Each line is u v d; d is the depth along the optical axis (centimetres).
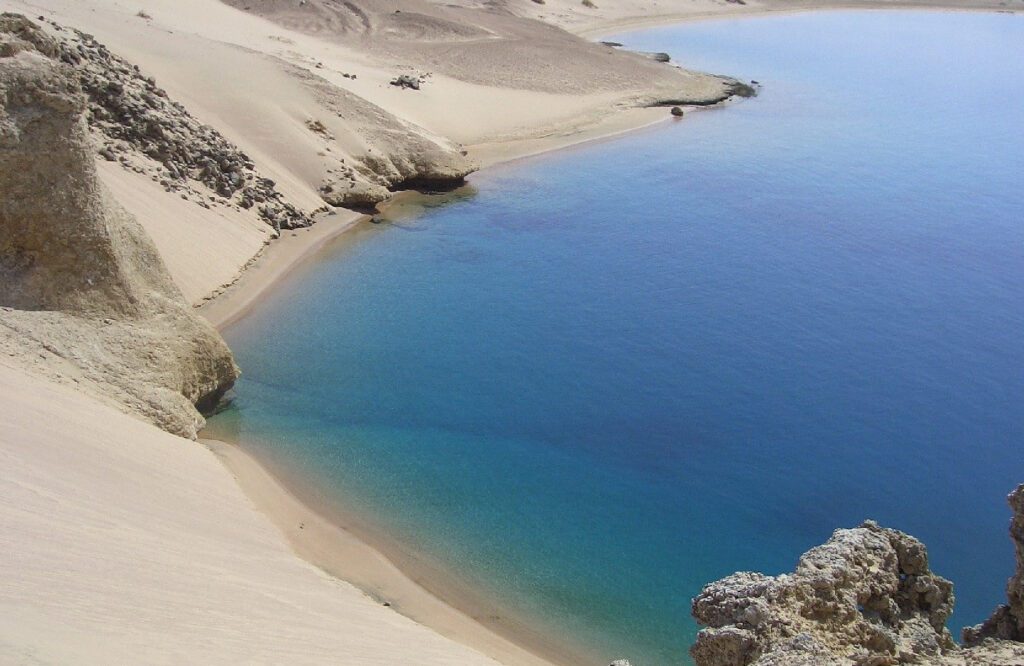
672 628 1909
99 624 925
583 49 6994
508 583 1975
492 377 2806
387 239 3803
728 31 9531
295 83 4481
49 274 2142
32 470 1403
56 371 1962
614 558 2091
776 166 5119
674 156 5188
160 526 1489
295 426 2436
